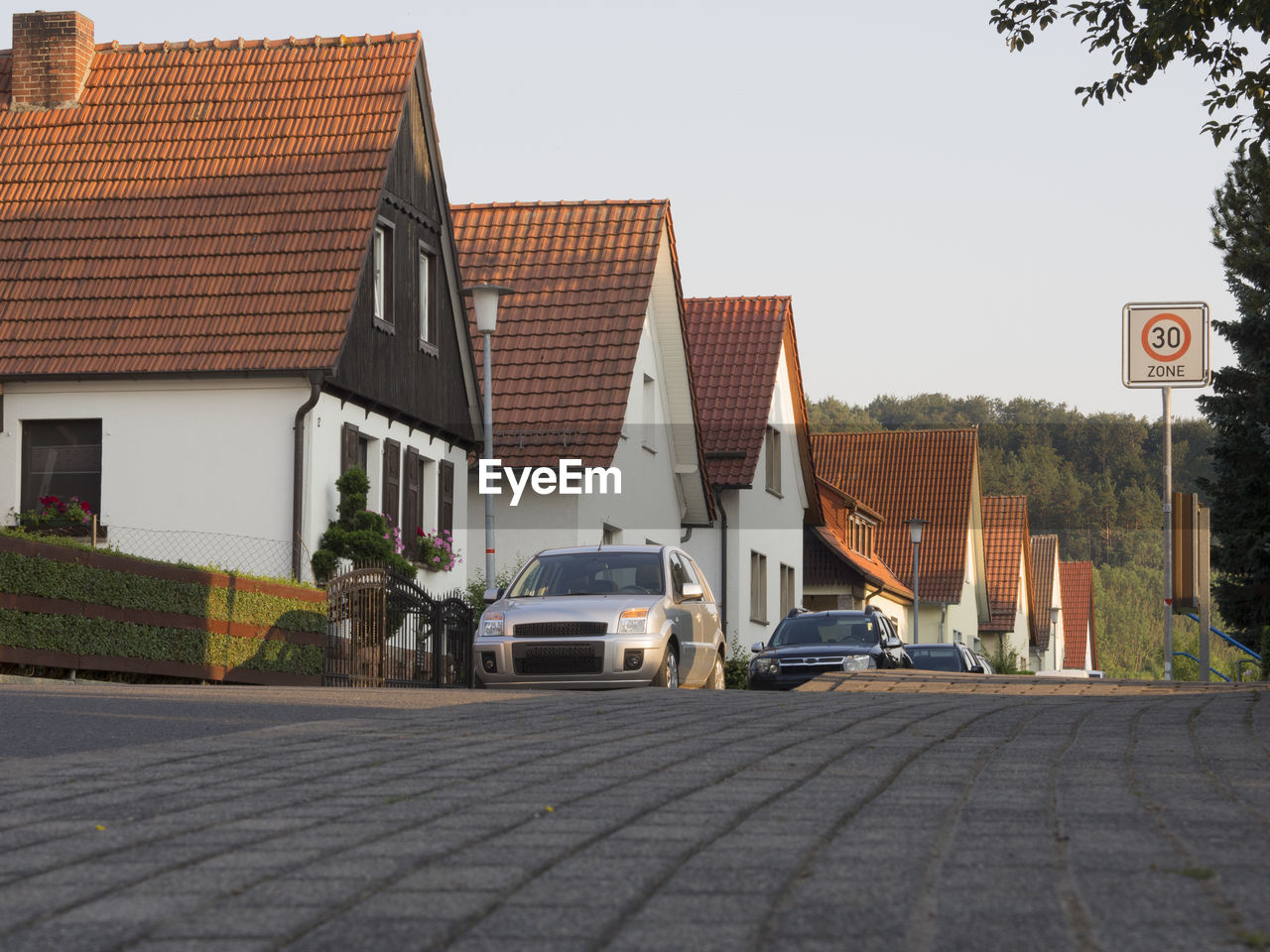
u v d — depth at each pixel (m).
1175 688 36.19
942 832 12.06
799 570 90.62
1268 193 59.62
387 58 54.62
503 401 62.72
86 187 52.16
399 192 53.34
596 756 17.45
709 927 9.02
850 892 9.89
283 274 49.28
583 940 8.77
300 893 10.05
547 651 36.38
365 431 51.00
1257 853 11.05
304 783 15.23
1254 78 34.47
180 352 47.62
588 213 69.44
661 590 38.53
